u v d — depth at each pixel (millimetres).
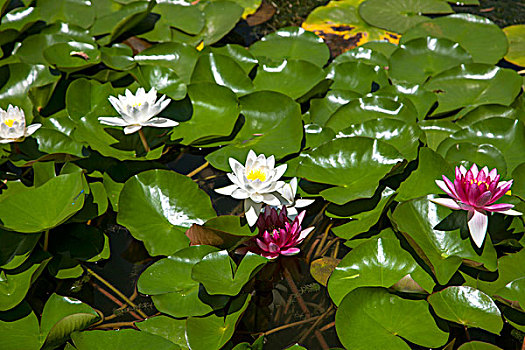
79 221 1994
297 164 2195
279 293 1885
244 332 1758
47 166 2158
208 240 1867
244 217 1974
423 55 2777
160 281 1765
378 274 1785
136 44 2977
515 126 2191
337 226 2043
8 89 2529
